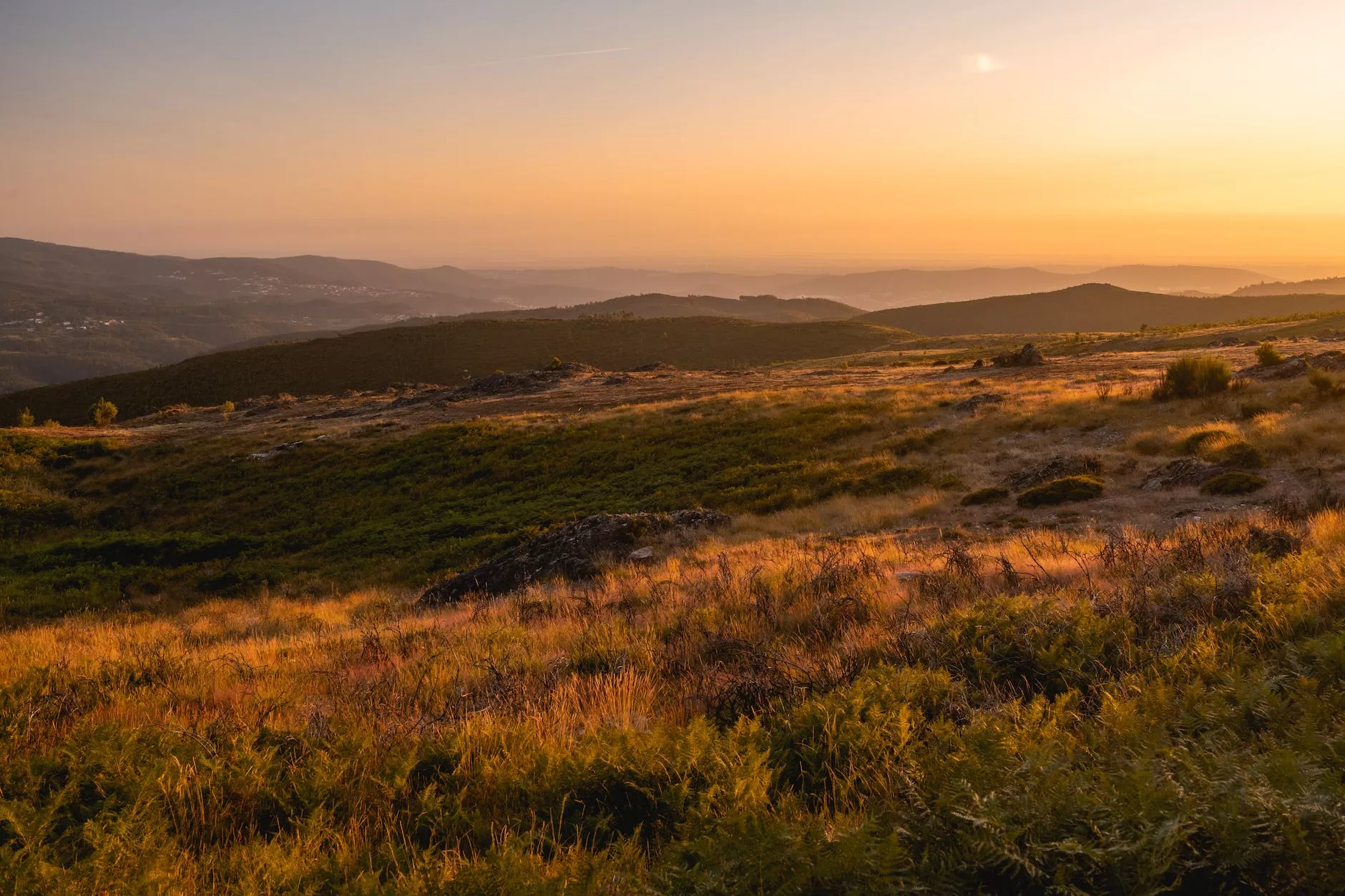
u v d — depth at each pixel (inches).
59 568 1005.8
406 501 1293.1
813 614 319.3
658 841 118.9
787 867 95.7
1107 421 983.6
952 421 1167.0
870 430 1217.4
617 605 423.2
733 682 207.8
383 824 140.7
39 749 189.8
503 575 666.2
